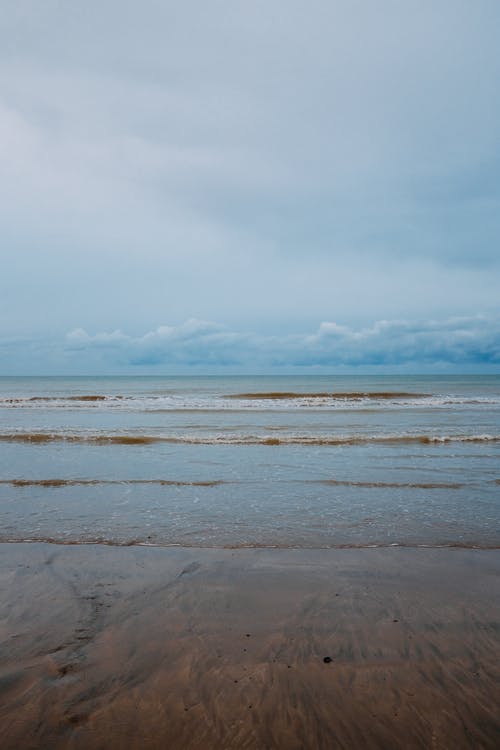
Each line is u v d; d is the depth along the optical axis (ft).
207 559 16.85
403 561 16.66
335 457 37.47
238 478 30.04
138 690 9.28
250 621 12.19
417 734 8.13
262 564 16.37
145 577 15.19
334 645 10.97
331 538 19.24
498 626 11.88
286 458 37.04
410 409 82.43
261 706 8.84
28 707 8.72
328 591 14.11
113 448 41.93
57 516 22.00
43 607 12.99
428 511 22.95
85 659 10.35
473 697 9.05
